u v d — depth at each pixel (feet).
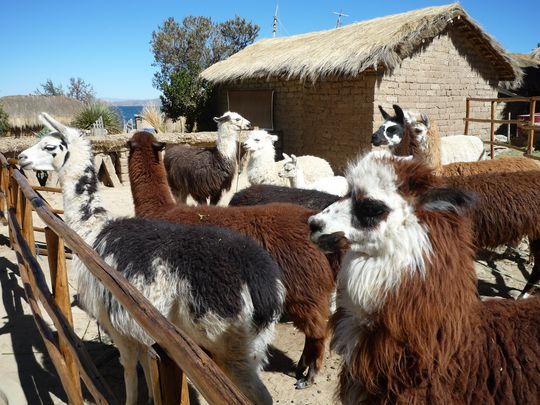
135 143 13.94
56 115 80.28
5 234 23.13
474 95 44.39
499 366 5.95
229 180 26.55
